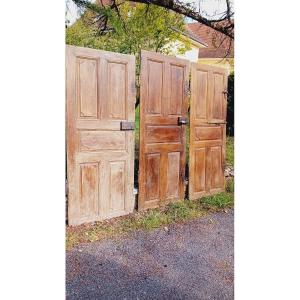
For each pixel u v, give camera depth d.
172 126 3.43
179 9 3.10
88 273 2.85
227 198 3.25
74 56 2.99
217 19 3.14
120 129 3.24
